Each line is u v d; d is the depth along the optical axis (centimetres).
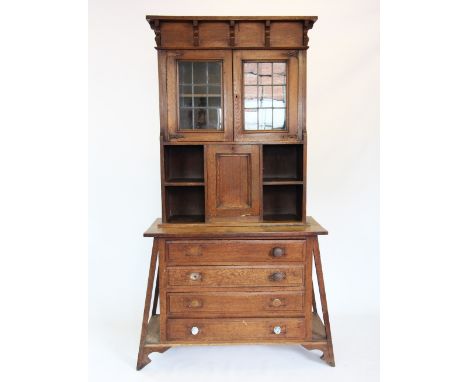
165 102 246
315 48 302
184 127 249
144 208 311
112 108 302
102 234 313
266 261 239
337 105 306
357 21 300
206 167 250
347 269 320
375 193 313
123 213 312
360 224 316
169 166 281
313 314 287
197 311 240
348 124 307
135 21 298
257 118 250
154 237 238
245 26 244
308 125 306
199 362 257
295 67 247
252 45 245
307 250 240
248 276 239
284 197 288
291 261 240
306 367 249
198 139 248
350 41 301
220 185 252
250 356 265
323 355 255
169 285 240
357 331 292
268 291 240
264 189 287
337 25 301
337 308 320
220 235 236
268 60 246
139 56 300
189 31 243
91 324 308
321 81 304
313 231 238
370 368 246
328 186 312
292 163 284
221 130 249
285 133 250
